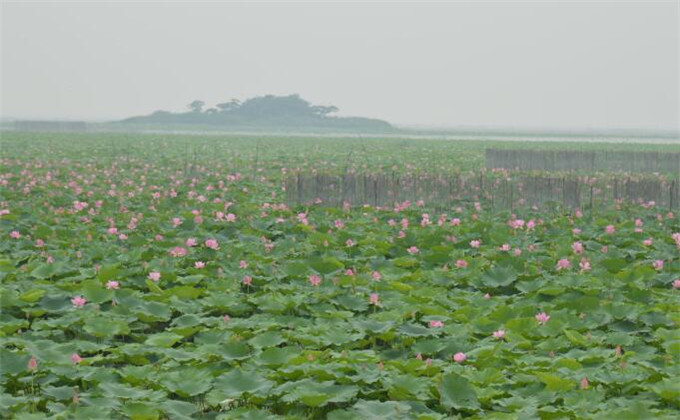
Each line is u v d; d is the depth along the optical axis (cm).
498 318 1069
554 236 1728
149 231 1725
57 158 4178
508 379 845
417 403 766
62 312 1077
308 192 2334
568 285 1237
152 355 932
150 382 816
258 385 791
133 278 1255
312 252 1509
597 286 1239
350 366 827
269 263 1384
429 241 1586
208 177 2964
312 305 1139
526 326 1009
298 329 1009
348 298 1151
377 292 1214
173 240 1573
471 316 1079
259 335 952
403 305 1123
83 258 1412
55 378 816
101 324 991
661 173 3938
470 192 2466
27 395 789
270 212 2023
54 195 2300
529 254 1499
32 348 866
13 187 2533
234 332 1005
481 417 732
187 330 993
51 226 1741
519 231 1783
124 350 906
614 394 820
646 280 1277
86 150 5128
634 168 4078
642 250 1600
